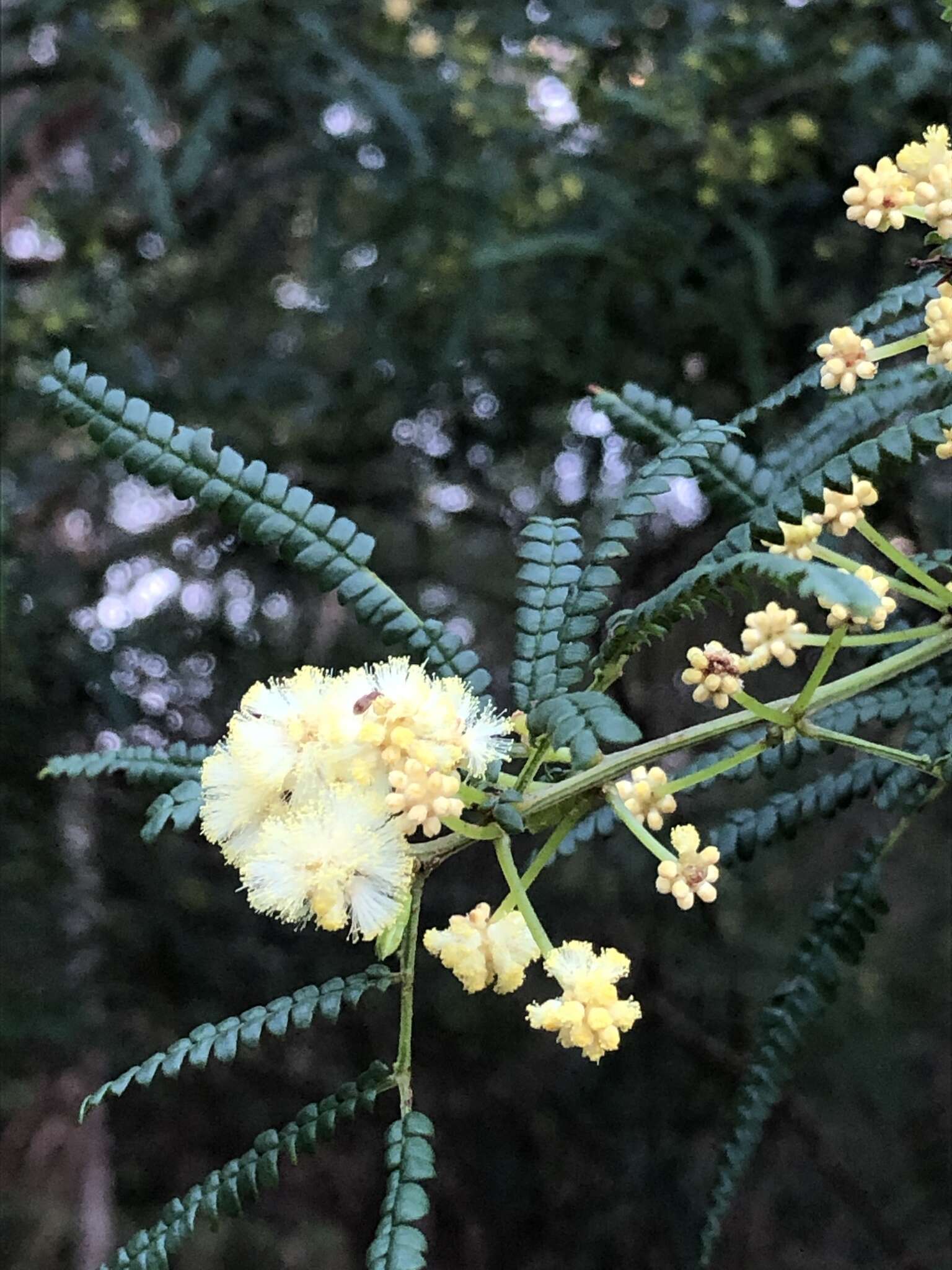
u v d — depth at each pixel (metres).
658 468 0.11
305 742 0.09
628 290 0.22
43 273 0.25
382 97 0.20
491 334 0.24
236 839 0.10
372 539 0.11
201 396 0.25
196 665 0.28
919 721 0.14
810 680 0.10
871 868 0.14
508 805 0.10
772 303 0.20
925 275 0.13
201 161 0.20
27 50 0.22
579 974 0.09
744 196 0.21
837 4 0.20
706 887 0.09
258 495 0.11
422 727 0.09
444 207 0.22
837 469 0.09
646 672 0.26
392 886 0.09
